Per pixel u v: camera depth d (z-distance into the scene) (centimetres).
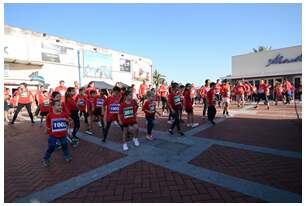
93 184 329
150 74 3300
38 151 514
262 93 1344
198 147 506
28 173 378
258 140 553
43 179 352
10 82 1645
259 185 311
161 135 641
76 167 401
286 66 2323
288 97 1689
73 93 565
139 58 3044
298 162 396
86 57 2244
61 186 325
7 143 595
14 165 419
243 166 383
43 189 317
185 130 709
